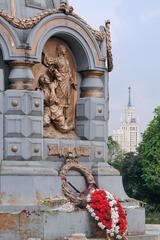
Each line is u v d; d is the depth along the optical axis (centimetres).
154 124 7888
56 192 2336
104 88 2594
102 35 2586
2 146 2317
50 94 2461
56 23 2428
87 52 2523
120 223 2325
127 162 8388
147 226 3300
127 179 8362
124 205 2514
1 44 2339
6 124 2320
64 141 2475
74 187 2458
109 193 2372
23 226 2181
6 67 2367
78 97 2564
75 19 2483
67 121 2522
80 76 2569
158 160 7725
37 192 2273
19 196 2250
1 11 2338
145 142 7938
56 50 2495
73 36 2488
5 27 2339
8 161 2308
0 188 2261
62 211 2234
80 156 2509
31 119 2344
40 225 2173
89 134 2539
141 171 8175
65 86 2497
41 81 2444
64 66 2491
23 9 2445
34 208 2208
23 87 2350
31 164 2316
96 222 2312
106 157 2584
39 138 2362
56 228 2203
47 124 2456
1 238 2184
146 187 8081
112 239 2312
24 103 2333
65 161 2464
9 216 2188
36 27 2372
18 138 2325
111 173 2553
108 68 2639
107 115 2605
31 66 2373
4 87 2353
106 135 2591
